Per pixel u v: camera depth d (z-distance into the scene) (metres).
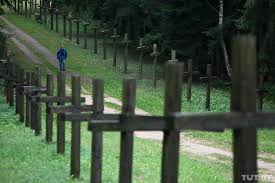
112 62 41.91
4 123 18.77
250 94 5.66
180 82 6.52
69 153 13.50
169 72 6.51
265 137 22.66
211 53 34.59
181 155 16.67
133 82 7.63
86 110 11.67
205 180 12.52
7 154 12.67
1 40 31.34
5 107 22.38
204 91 32.53
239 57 5.61
